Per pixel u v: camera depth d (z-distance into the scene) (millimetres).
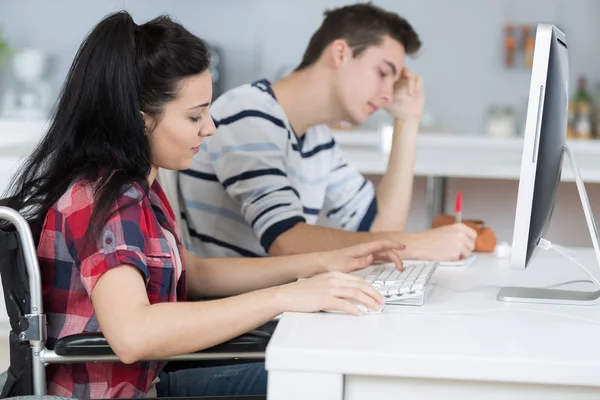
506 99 5492
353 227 2738
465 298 1552
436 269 1908
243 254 2449
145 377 1570
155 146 1561
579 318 1395
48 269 1499
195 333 1371
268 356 1146
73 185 1485
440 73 5527
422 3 5496
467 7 5477
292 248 2223
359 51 2520
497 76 5496
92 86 1506
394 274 1649
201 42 1567
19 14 5605
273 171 2350
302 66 2580
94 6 5582
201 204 2412
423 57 5531
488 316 1395
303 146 2623
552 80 1423
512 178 3627
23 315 1467
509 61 5430
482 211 3824
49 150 1531
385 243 1854
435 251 1985
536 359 1117
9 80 5535
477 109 5516
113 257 1407
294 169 2559
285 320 1321
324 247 2186
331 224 2766
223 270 1952
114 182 1450
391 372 1132
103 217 1422
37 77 5441
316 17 5531
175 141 1559
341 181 2723
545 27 1407
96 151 1496
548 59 1399
